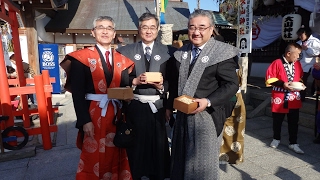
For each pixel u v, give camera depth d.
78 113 1.92
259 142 3.74
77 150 3.55
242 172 2.81
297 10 6.27
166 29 5.26
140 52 2.38
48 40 10.38
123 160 2.28
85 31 10.38
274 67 3.28
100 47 2.06
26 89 3.64
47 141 3.58
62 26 10.41
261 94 5.55
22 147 3.41
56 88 8.04
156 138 2.35
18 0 7.03
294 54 3.12
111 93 1.89
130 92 1.92
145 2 13.00
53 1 7.41
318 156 3.20
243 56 5.27
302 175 2.71
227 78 1.80
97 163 2.02
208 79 1.84
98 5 12.46
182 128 1.96
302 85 3.01
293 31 5.82
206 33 1.81
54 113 5.37
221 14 8.11
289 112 3.29
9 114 3.60
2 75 3.49
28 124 4.24
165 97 2.47
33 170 2.94
